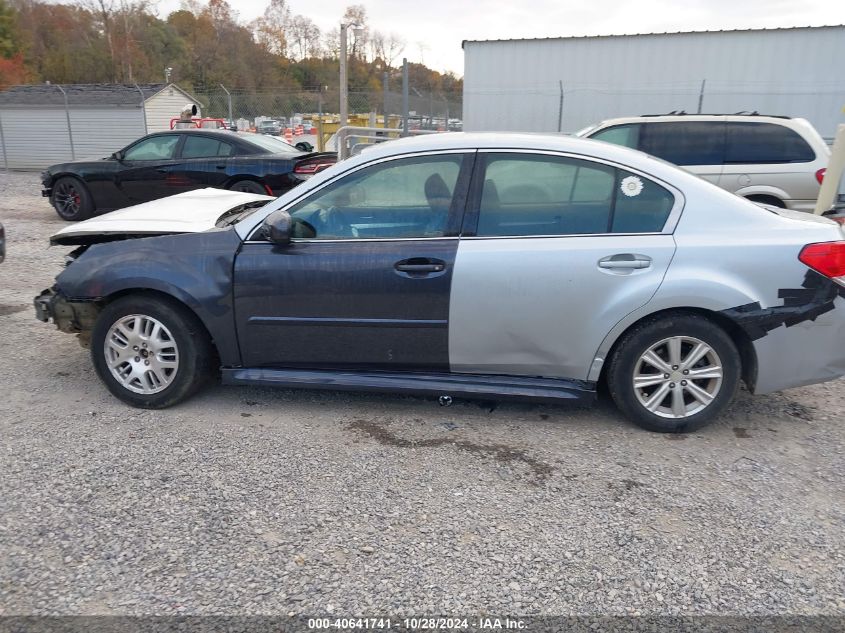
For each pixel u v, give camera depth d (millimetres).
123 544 2799
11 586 2559
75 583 2578
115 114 21828
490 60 15148
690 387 3697
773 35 13867
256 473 3350
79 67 52438
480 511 3049
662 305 3525
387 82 14773
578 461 3494
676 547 2809
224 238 3889
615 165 3629
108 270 3912
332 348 3844
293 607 2467
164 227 4215
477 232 3674
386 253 3674
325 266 3719
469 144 3738
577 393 3732
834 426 3922
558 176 3648
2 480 3250
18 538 2826
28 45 50844
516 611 2455
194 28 58594
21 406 4098
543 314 3609
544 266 3564
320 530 2904
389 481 3291
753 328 3518
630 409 3764
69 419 3930
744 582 2607
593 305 3576
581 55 14727
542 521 2977
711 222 3578
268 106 24062
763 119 8180
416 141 3842
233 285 3811
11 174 20406
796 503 3129
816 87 13922
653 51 14414
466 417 4008
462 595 2531
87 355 4980
